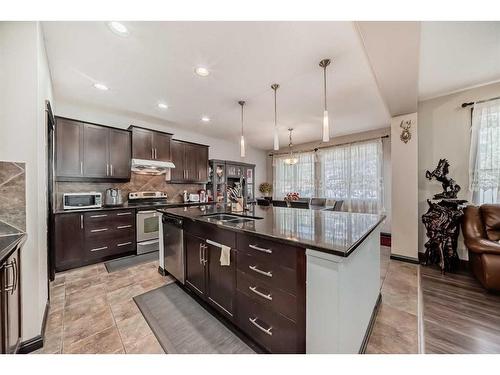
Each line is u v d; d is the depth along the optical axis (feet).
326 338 3.56
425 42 6.54
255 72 7.88
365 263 5.08
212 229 6.08
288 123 14.23
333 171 17.81
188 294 7.33
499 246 7.17
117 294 7.31
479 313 6.19
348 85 8.91
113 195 11.79
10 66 4.74
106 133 11.25
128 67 7.55
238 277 5.19
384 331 5.45
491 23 5.69
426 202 10.69
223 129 15.78
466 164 9.69
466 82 9.11
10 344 3.84
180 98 10.21
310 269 3.75
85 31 5.73
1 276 3.44
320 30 5.74
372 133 16.05
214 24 5.52
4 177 4.63
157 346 4.91
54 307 6.50
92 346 4.91
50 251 8.09
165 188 14.97
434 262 9.84
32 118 4.91
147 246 11.78
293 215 7.20
